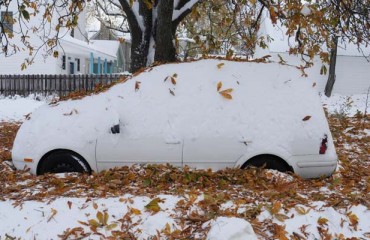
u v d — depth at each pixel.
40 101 22.44
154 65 6.49
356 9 10.01
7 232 4.33
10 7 24.92
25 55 27.38
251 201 4.89
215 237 3.83
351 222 4.55
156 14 10.49
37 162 6.12
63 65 29.83
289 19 7.88
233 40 11.98
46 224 4.39
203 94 6.19
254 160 6.07
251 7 10.51
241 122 6.08
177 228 4.25
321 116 6.20
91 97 6.43
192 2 10.31
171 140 6.03
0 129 11.94
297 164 6.05
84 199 4.91
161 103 6.17
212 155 6.04
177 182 5.65
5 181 5.85
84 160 6.12
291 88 6.29
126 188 5.41
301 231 4.29
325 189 5.72
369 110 19.36
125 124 6.11
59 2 24.91
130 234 4.18
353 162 7.77
